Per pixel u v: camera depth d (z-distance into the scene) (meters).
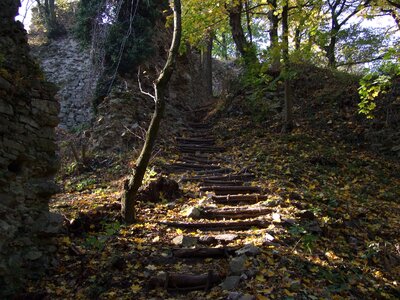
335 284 4.61
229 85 15.38
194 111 15.57
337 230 6.50
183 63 17.66
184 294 4.29
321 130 12.41
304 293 4.21
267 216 6.52
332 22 16.77
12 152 4.42
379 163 10.66
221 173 9.33
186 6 12.80
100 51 13.28
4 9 4.59
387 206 8.20
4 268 4.13
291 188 8.15
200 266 4.86
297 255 5.12
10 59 4.56
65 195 8.34
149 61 14.75
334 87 14.12
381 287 4.85
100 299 4.16
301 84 14.65
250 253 4.86
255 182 8.43
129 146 10.97
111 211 6.54
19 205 4.49
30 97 4.75
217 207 7.07
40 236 4.70
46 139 5.00
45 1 18.86
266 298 3.97
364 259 5.63
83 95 14.71
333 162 10.32
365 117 12.47
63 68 15.84
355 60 16.66
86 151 10.94
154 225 6.21
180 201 7.45
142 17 13.69
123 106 12.03
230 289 4.21
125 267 4.76
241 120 13.52
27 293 4.21
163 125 12.59
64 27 18.36
